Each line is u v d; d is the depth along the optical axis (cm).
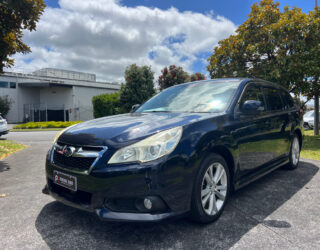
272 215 271
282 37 869
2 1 542
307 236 227
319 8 933
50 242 222
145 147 211
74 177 227
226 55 1038
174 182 213
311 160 565
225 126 265
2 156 680
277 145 376
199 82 376
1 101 3550
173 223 251
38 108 3631
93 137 233
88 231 241
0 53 595
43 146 916
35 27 613
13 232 241
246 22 973
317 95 1130
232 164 275
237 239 221
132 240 222
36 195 350
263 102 360
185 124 237
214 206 253
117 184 207
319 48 846
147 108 358
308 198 321
